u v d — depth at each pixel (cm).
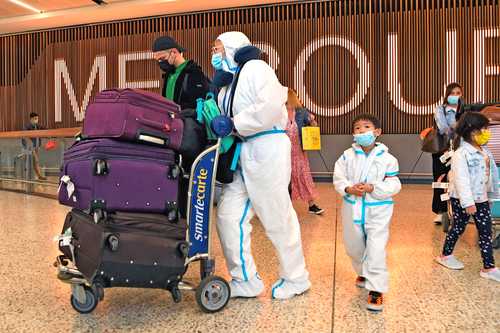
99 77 1121
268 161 209
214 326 185
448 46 892
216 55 221
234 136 213
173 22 1062
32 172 716
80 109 1143
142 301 216
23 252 316
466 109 396
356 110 937
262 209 212
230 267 220
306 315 197
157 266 183
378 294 206
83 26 1138
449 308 207
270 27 984
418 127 909
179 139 200
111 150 183
